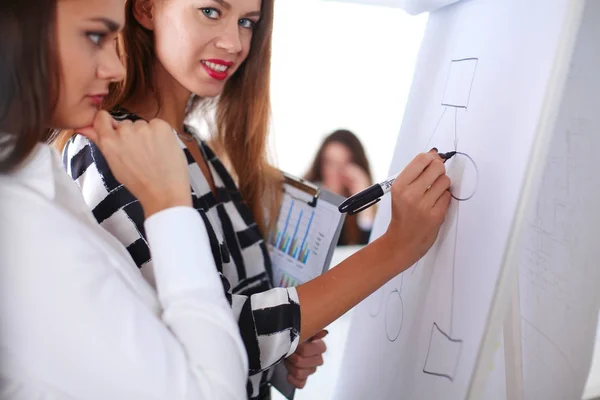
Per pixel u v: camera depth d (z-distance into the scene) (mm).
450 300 679
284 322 707
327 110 1633
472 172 674
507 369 637
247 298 730
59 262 465
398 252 732
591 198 665
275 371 1029
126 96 857
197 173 861
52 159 580
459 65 761
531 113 578
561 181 702
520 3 645
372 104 1633
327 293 726
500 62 658
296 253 1018
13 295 455
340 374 1021
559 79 554
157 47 827
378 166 1670
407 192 704
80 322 460
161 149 589
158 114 888
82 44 511
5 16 454
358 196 749
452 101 761
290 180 1065
